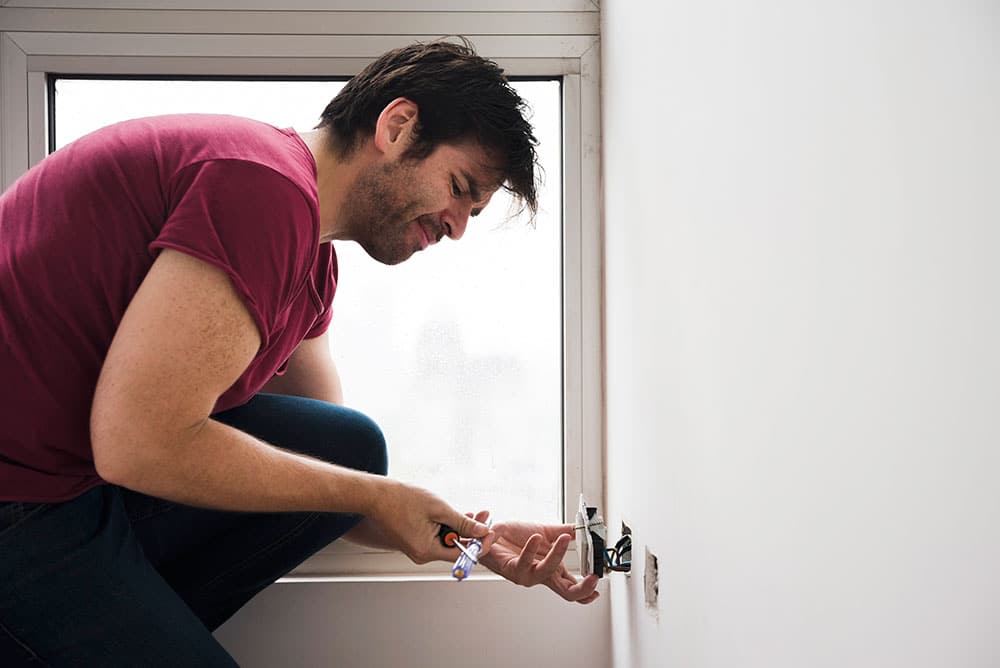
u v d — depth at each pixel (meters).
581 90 1.69
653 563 1.24
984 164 0.42
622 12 1.44
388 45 1.67
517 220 1.70
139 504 1.33
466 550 1.11
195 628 1.14
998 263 0.41
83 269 0.94
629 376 1.40
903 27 0.50
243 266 0.90
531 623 1.62
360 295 1.70
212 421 0.97
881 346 0.54
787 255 0.69
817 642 0.65
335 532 1.46
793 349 0.68
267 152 0.96
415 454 1.72
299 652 1.61
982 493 0.43
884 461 0.54
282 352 1.20
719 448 0.89
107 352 0.95
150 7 1.65
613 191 1.55
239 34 1.65
